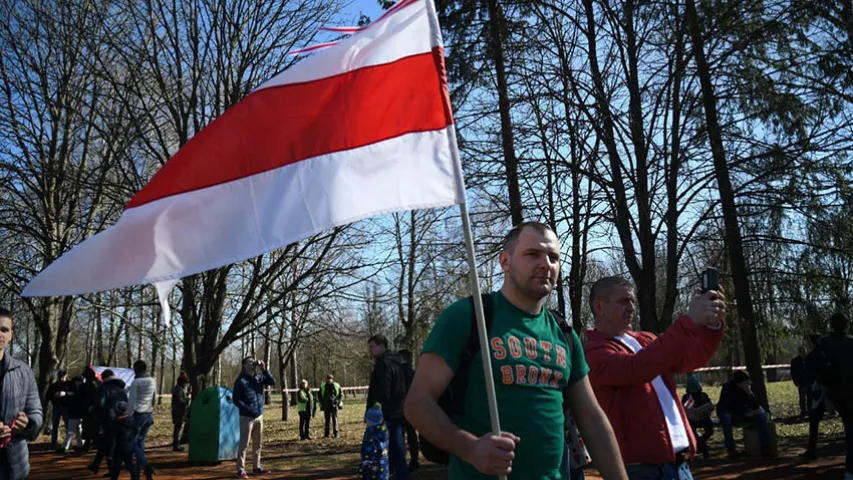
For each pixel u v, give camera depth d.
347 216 3.15
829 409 10.66
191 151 3.20
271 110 3.29
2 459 4.35
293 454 14.90
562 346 2.76
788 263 14.10
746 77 12.94
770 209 13.58
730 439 11.37
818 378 8.12
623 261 15.20
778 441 13.17
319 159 3.24
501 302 2.75
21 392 4.46
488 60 13.79
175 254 3.09
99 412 10.20
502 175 13.24
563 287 13.61
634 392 3.54
